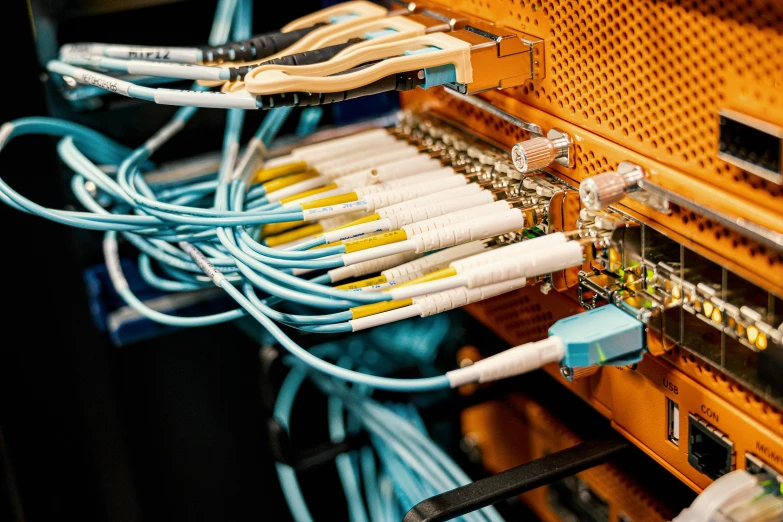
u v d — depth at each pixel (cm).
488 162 71
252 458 110
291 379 97
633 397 63
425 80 63
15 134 79
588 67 60
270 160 81
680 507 69
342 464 91
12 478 98
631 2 54
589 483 78
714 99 50
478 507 60
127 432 104
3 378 97
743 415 54
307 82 59
